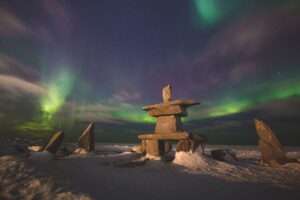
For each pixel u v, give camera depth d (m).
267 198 5.50
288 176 8.90
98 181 6.18
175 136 10.51
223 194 5.81
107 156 10.73
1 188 4.58
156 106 11.68
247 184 6.96
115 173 7.84
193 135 10.54
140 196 5.42
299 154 21.81
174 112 10.95
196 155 10.41
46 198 4.38
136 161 9.93
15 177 5.04
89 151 15.03
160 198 5.39
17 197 4.36
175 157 10.58
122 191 5.66
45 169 5.97
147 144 11.45
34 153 7.79
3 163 5.69
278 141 12.76
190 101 10.82
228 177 7.95
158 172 8.61
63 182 5.21
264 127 13.38
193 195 5.71
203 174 8.30
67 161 8.49
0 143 7.40
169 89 11.55
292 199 5.45
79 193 4.72
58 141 12.34
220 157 12.61
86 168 7.71
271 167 11.63
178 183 6.97
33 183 4.88
